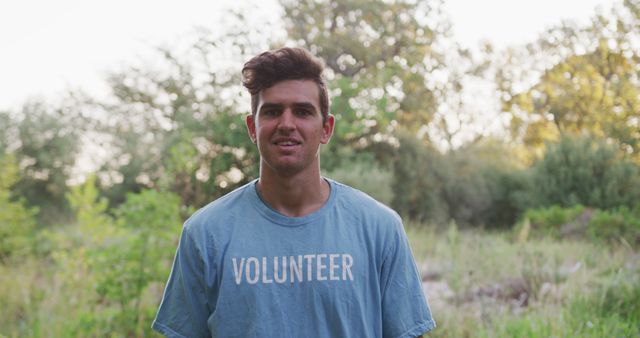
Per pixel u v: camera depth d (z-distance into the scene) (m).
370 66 19.77
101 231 6.80
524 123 23.50
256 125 2.04
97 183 18.45
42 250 8.98
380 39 19.86
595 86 21.80
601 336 4.72
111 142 18.53
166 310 2.13
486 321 5.22
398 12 20.03
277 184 2.04
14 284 7.08
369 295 2.04
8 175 10.81
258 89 2.01
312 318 1.96
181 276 2.09
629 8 20.66
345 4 19.47
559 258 7.55
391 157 16.38
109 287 5.39
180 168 8.49
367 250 2.04
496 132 23.05
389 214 2.13
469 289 6.29
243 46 15.76
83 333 5.43
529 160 23.53
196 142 13.66
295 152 1.98
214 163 13.15
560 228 11.29
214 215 2.08
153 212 5.48
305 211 2.06
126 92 18.19
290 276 1.98
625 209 11.09
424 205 16.33
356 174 13.25
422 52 20.34
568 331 4.69
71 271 6.64
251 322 1.96
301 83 1.99
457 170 17.28
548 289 5.89
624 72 20.77
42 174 20.53
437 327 5.23
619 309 5.23
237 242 2.02
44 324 5.93
